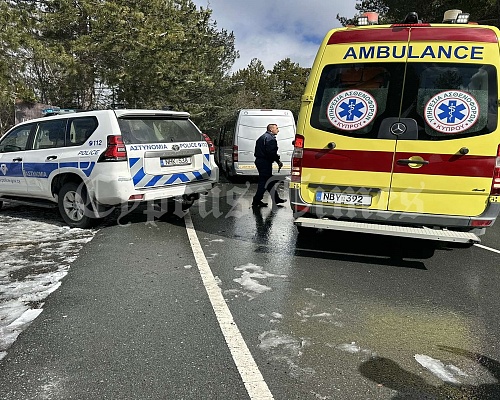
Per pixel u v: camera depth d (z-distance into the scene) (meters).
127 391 2.49
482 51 4.14
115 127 5.76
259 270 4.59
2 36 11.97
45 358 2.82
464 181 4.23
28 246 5.35
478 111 4.15
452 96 4.20
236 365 2.77
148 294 3.88
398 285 4.25
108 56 15.84
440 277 4.50
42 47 13.03
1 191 7.18
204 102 25.27
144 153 5.89
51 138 6.45
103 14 14.61
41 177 6.49
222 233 6.16
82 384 2.55
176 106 18.84
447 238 4.20
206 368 2.73
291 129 11.54
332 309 3.65
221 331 3.21
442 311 3.67
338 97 4.54
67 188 6.21
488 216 4.21
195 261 4.85
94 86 17.45
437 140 4.26
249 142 11.60
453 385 2.61
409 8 14.97
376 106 4.41
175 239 5.79
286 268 4.67
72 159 6.02
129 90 16.64
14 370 2.69
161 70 15.63
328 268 4.70
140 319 3.39
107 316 3.43
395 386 2.58
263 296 3.89
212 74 25.44
